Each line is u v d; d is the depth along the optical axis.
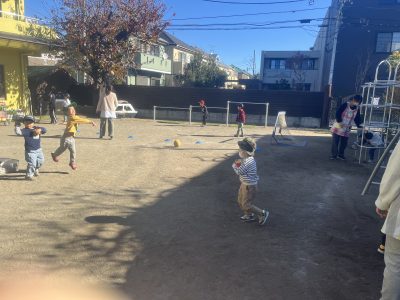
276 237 4.76
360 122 10.29
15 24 18.08
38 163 7.35
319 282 3.66
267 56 47.31
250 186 5.07
